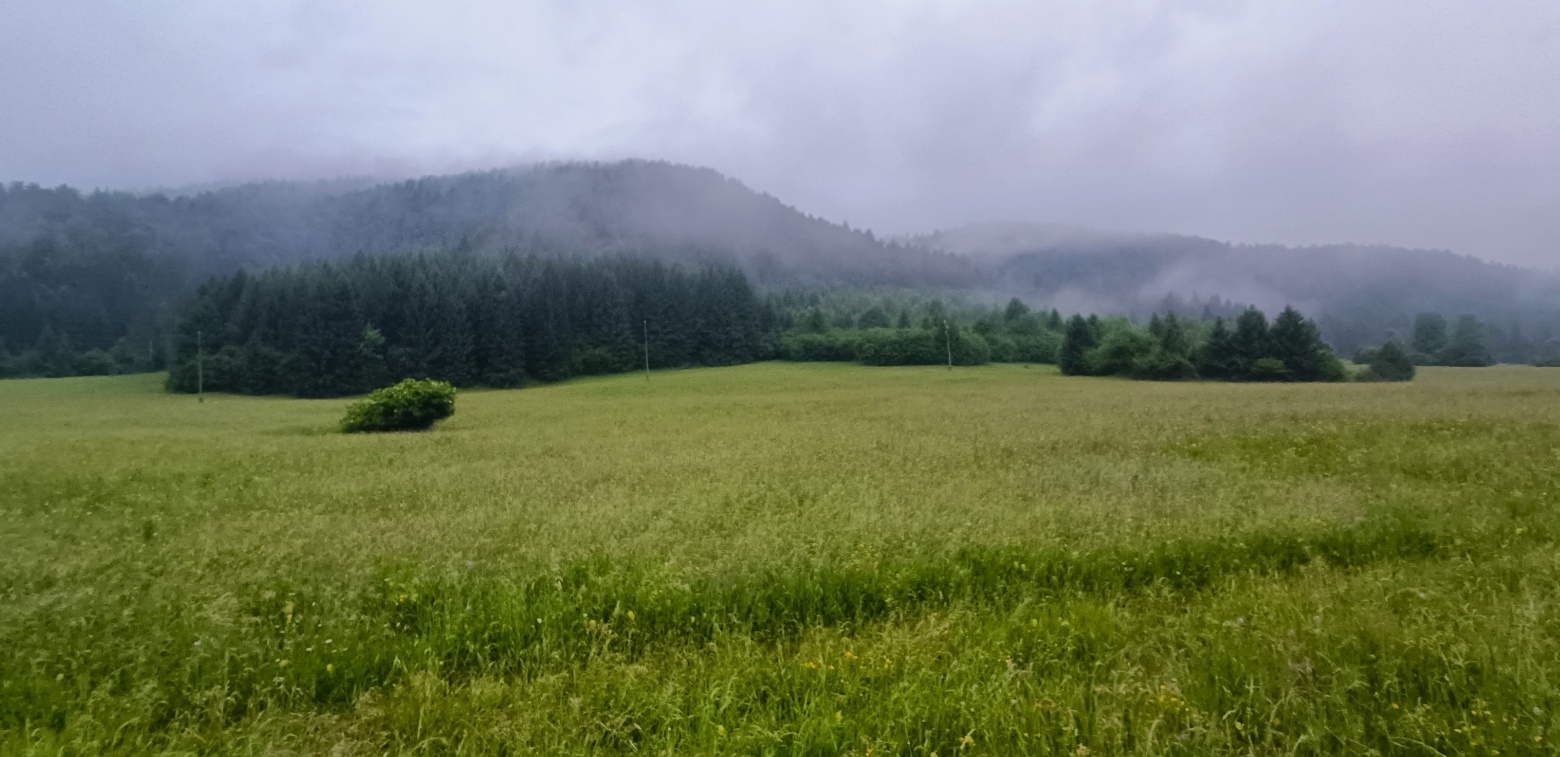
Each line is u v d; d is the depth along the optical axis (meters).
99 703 4.32
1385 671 4.38
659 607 5.72
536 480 14.38
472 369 84.31
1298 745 3.73
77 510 11.57
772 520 9.00
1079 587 6.29
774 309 128.00
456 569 6.93
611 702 4.29
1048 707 4.07
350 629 5.48
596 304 99.31
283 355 76.81
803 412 33.94
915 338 99.56
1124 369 78.56
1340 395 33.88
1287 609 5.23
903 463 15.12
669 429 26.88
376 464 17.84
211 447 22.17
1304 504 9.12
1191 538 7.48
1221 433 18.28
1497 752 3.56
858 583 6.17
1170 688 4.23
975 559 6.99
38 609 5.76
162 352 109.50
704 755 3.76
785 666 4.75
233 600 5.89
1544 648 4.53
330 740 4.08
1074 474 12.70
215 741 4.04
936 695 4.23
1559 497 8.99
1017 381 68.56
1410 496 9.41
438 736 3.97
